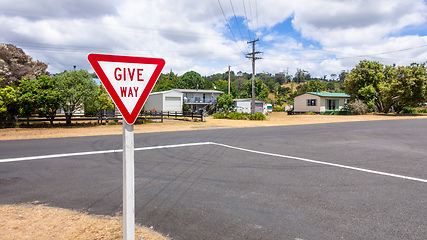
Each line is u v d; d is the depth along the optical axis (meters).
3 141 10.35
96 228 3.22
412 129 15.30
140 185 4.99
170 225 3.35
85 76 18.12
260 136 12.22
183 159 7.23
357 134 12.98
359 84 39.00
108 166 6.38
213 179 5.38
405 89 33.12
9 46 25.00
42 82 16.80
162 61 2.34
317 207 3.92
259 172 5.91
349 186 4.91
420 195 4.41
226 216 3.62
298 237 3.03
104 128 16.70
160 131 14.73
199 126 18.59
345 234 3.10
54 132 14.02
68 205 4.02
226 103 38.28
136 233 3.12
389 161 7.04
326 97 40.50
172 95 42.19
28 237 2.95
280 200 4.21
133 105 2.22
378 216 3.59
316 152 8.31
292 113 43.38
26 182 5.13
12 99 15.98
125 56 2.20
